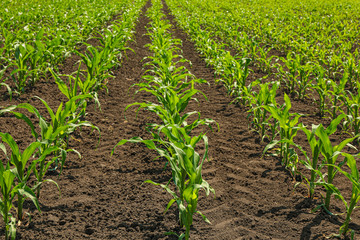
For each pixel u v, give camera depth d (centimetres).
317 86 575
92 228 300
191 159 290
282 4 2680
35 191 345
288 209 339
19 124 512
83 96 367
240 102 666
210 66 966
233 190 371
